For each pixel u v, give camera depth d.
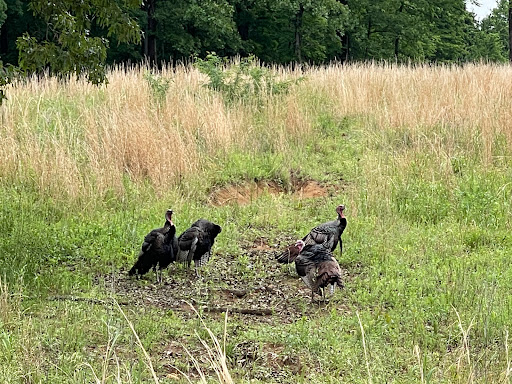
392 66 24.59
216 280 10.17
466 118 16.77
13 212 11.92
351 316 8.76
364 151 16.73
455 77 20.88
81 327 7.87
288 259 9.80
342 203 13.58
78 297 8.98
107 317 8.09
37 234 11.10
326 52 47.25
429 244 11.35
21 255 10.08
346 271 10.53
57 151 13.31
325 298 9.35
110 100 17.16
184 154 14.41
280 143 16.64
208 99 17.75
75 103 17.59
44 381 6.57
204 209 13.41
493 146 15.35
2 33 37.94
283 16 44.53
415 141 15.86
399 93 19.50
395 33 47.69
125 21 10.43
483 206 12.64
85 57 10.54
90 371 6.89
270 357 7.58
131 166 14.27
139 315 8.51
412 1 49.22
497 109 16.88
